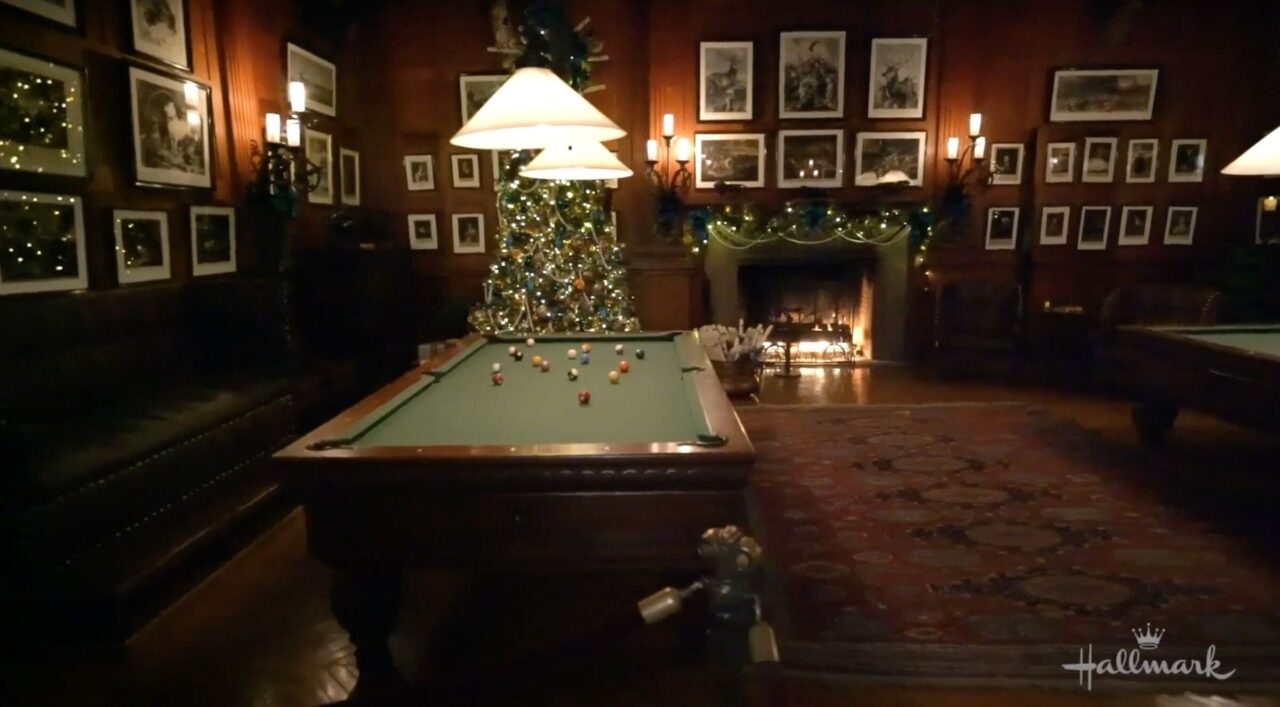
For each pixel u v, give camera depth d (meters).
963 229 7.02
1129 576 2.99
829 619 2.71
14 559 2.60
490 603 2.94
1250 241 6.95
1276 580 2.94
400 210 7.01
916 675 2.40
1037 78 6.89
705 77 6.85
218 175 5.04
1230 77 6.80
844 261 7.21
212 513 3.40
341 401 4.97
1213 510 3.63
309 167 5.80
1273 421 3.49
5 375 3.24
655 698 2.23
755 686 1.48
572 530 2.10
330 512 2.13
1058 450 4.57
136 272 4.27
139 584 2.75
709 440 2.12
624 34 6.71
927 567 3.10
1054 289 7.12
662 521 2.09
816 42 6.81
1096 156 6.93
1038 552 3.22
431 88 6.86
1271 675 2.37
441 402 2.86
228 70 5.11
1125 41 6.80
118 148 4.18
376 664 2.30
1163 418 4.52
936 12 6.77
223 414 3.66
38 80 3.61
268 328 4.52
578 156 3.23
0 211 3.39
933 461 4.41
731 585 1.50
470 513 2.11
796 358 7.44
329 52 6.29
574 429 2.44
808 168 6.98
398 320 6.26
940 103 6.90
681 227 6.88
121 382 3.91
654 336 4.25
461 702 1.69
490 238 7.02
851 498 3.88
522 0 6.53
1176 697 2.29
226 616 2.88
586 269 5.90
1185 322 6.12
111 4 4.12
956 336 6.64
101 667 2.55
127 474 3.03
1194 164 6.91
